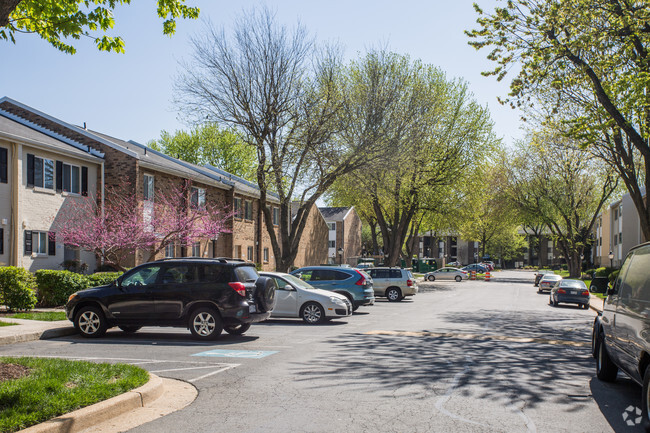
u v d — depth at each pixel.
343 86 30.03
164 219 25.70
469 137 43.00
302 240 50.31
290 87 27.81
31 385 6.36
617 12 16.33
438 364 9.82
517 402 7.16
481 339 13.62
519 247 118.75
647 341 6.23
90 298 12.95
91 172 25.92
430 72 41.75
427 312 22.09
